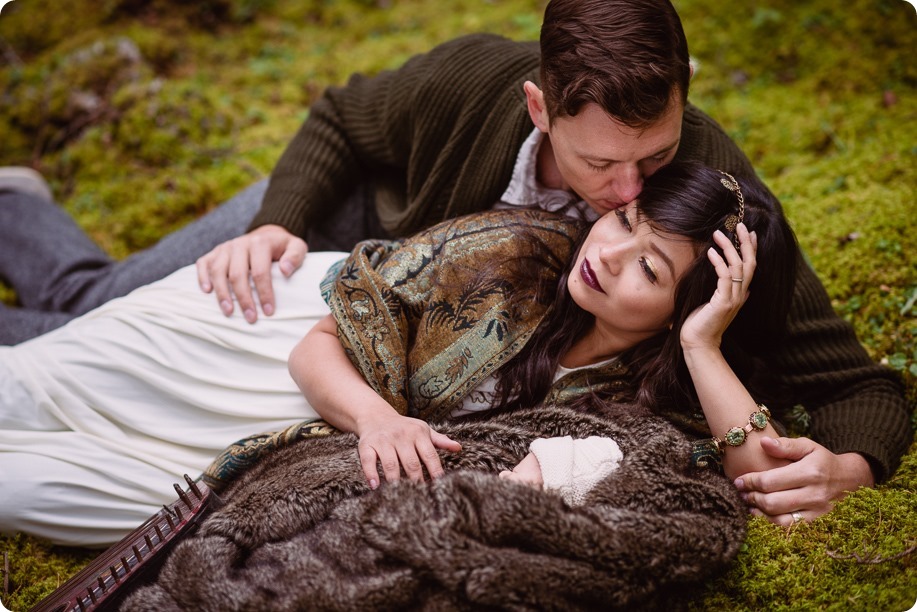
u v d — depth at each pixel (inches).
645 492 70.9
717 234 76.9
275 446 83.2
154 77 162.4
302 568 66.6
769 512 79.9
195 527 76.8
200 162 150.8
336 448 79.1
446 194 96.7
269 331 90.3
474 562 63.9
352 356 83.4
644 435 76.9
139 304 92.7
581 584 65.0
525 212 86.4
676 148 80.6
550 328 84.0
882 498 80.4
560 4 76.5
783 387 91.4
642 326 79.9
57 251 119.0
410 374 84.1
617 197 79.3
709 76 155.3
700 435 84.0
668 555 67.6
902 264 108.3
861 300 107.1
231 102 160.6
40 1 174.6
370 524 67.4
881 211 115.7
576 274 79.8
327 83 168.6
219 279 92.9
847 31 155.2
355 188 111.3
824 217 119.5
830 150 137.8
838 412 89.3
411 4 189.0
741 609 74.6
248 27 184.1
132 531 83.7
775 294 82.9
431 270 84.0
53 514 86.7
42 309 118.4
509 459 76.0
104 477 86.8
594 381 84.6
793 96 149.7
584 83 73.2
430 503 68.0
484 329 82.4
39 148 155.1
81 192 148.1
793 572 75.9
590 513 67.6
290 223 102.6
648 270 76.8
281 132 156.3
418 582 64.9
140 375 88.4
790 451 79.7
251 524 70.8
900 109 140.4
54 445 87.6
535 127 89.2
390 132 101.9
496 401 84.9
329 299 85.3
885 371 91.6
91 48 161.2
